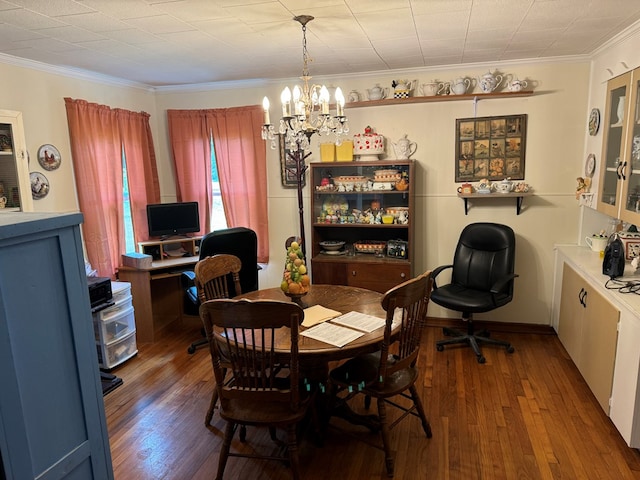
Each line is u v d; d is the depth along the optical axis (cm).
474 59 354
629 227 329
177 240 420
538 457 229
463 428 255
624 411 230
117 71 363
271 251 455
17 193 270
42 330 100
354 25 255
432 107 391
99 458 118
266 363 211
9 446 92
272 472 225
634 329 220
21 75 314
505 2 222
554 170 374
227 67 360
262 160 432
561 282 365
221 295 289
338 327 226
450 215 402
